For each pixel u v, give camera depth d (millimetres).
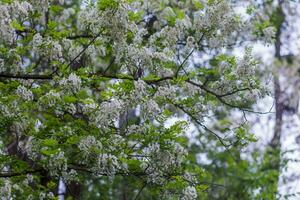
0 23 6234
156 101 6797
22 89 6742
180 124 6805
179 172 7141
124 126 7016
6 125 6930
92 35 7121
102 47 7328
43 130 6895
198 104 7391
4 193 7059
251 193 12609
